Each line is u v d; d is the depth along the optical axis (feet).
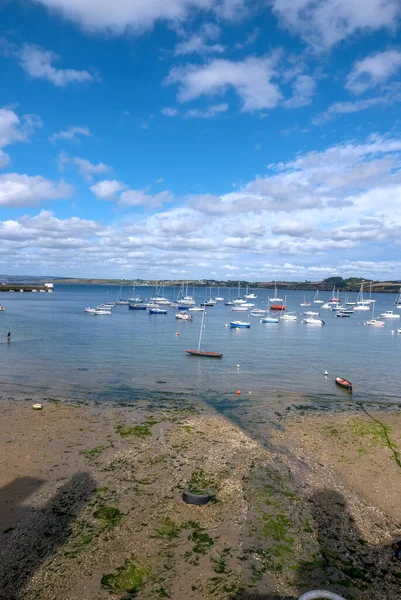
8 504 52.60
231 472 63.98
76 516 50.29
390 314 478.59
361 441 79.66
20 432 78.84
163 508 52.75
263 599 38.27
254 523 50.31
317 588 39.91
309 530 49.52
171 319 387.14
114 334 257.14
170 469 64.18
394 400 114.21
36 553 43.37
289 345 233.55
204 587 39.45
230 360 175.11
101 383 124.36
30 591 38.14
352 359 187.01
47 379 127.54
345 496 58.49
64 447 71.72
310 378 141.79
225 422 88.79
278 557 44.21
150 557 43.39
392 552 45.98
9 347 191.01
